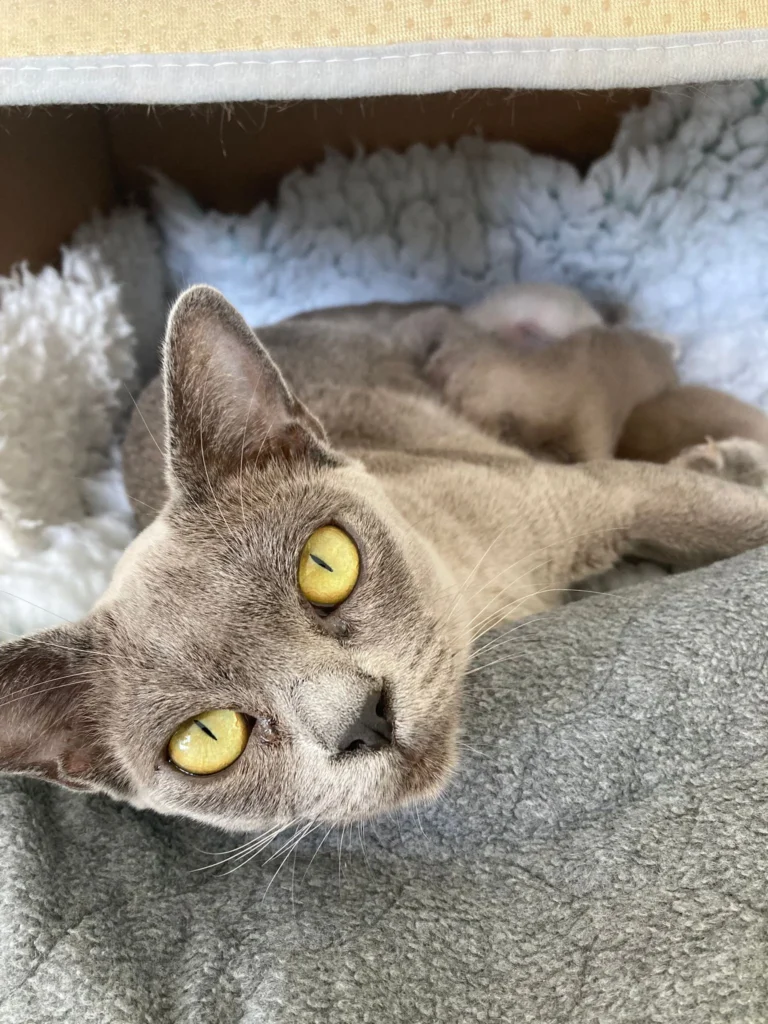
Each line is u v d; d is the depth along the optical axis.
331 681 0.19
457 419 0.37
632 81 0.21
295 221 0.43
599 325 0.38
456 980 0.18
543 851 0.20
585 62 0.21
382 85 0.21
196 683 0.19
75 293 0.36
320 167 0.43
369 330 0.40
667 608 0.23
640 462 0.31
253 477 0.22
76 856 0.21
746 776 0.19
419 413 0.35
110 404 0.38
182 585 0.20
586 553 0.30
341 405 0.34
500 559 0.27
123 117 0.40
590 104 0.39
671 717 0.20
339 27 0.21
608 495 0.29
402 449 0.33
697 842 0.19
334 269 0.44
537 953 0.18
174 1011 0.18
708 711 0.20
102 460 0.38
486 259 0.43
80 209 0.40
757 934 0.17
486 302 0.40
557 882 0.19
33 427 0.34
